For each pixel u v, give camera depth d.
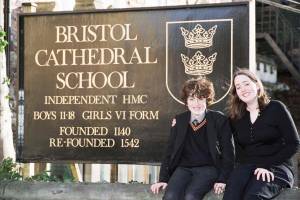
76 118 4.21
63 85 4.23
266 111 2.97
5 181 3.81
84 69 4.21
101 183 3.64
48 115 4.25
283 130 2.95
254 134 2.96
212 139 3.09
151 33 4.11
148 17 4.12
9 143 4.31
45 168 5.42
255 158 2.95
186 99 3.14
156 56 4.10
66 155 4.21
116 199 3.58
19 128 4.29
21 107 4.29
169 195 3.04
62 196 3.68
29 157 4.27
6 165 4.06
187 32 4.05
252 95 2.97
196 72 4.03
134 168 6.60
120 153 4.14
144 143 4.11
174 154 3.15
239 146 3.05
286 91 10.23
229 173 3.05
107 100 4.17
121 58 4.16
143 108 4.12
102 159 4.16
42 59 4.27
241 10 3.97
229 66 3.98
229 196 2.90
